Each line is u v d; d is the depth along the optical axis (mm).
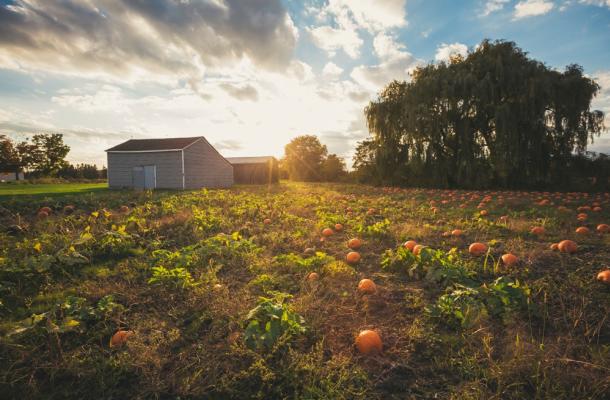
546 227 8648
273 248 7109
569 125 24172
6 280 4863
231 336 3367
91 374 2879
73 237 7219
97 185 35000
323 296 4438
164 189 25875
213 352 3213
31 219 9992
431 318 3773
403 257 5461
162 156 26578
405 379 2844
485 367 2934
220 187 30516
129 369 2943
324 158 68438
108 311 3850
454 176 26703
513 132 23188
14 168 60719
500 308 3727
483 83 23953
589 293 4227
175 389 2740
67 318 3508
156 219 10062
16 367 2963
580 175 26141
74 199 14336
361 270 5633
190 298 4273
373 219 10820
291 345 3258
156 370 2904
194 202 14281
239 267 5746
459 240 7426
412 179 28844
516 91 24453
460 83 24531
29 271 5094
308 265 5496
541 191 24953
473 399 2527
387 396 2639
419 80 26484
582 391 2617
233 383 2775
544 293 4160
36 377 2916
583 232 7629
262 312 3484
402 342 3365
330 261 5703
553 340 3328
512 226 8539
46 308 4086
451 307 3734
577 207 13664
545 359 2857
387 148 29484
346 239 7980
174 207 12266
